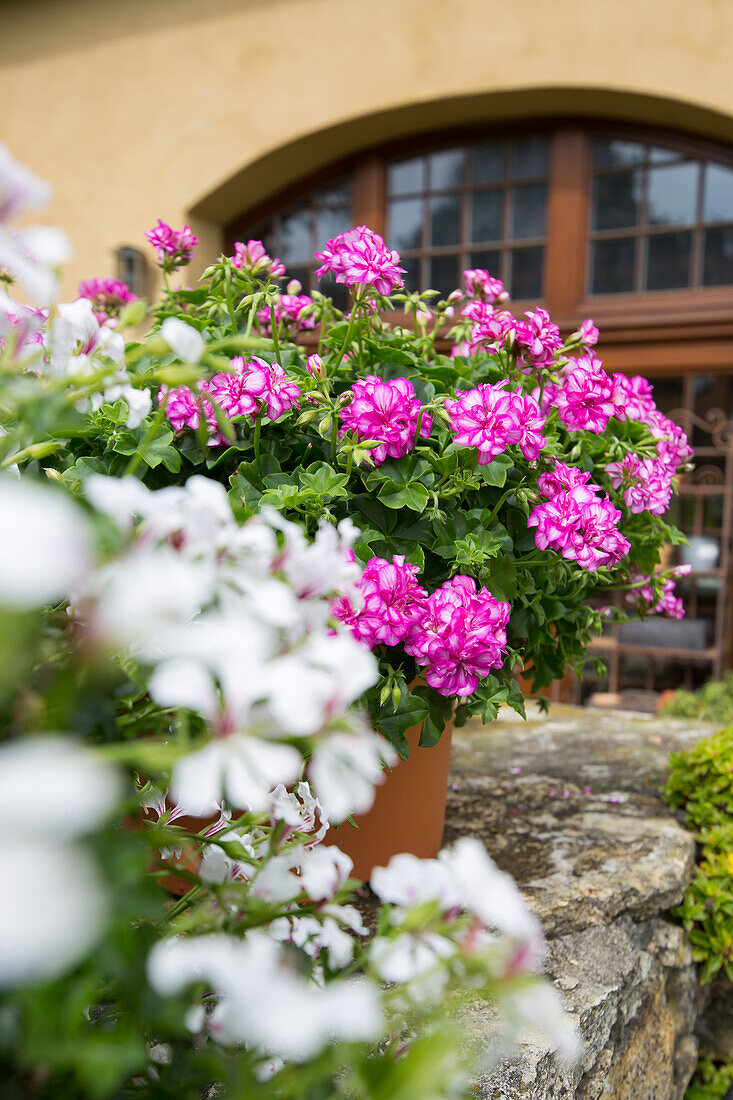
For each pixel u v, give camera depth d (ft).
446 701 3.20
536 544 3.23
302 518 3.07
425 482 3.25
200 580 1.07
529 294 11.90
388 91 11.35
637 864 4.19
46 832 0.79
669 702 10.44
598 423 3.37
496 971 1.17
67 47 12.84
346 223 12.71
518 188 11.88
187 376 1.26
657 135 11.25
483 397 3.00
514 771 5.60
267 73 11.89
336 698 1.13
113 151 12.66
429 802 3.64
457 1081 1.17
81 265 12.82
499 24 10.85
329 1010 1.08
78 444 3.25
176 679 1.04
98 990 1.25
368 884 3.56
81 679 1.04
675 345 11.44
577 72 10.64
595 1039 3.14
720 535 11.82
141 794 1.49
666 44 10.38
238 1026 1.10
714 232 11.16
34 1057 0.91
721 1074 4.86
